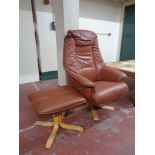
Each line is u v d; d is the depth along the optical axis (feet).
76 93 4.64
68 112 5.96
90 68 6.15
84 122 5.35
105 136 4.57
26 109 6.26
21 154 3.85
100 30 13.78
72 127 4.85
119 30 15.31
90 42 6.20
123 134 4.66
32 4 9.48
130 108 6.37
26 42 9.36
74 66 5.57
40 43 10.23
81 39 5.87
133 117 5.66
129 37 14.30
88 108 6.37
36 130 4.86
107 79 5.98
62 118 5.07
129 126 5.08
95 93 4.33
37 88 8.93
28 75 10.03
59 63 8.34
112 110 6.21
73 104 4.05
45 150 4.00
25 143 4.25
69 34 5.68
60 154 3.87
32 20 9.28
